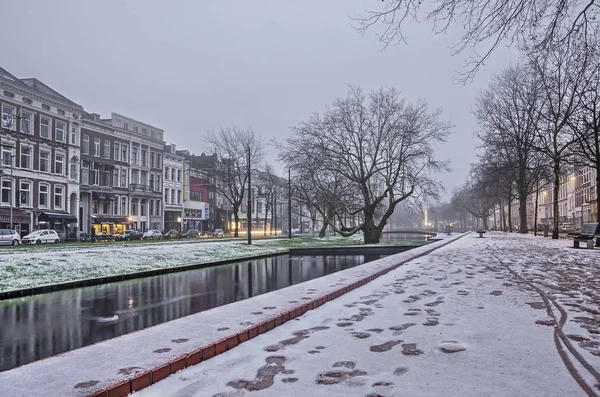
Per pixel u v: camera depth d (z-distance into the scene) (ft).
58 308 36.65
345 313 22.38
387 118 119.34
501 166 127.44
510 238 121.08
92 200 170.50
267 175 220.64
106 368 13.39
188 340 16.44
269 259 93.09
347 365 13.99
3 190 130.93
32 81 152.56
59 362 14.10
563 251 63.93
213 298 41.78
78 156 160.66
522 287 28.99
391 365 13.87
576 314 20.58
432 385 12.03
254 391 11.97
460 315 20.85
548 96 88.17
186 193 236.02
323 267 74.90
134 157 194.29
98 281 52.65
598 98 78.89
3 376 12.87
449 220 481.46
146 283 53.62
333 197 129.18
